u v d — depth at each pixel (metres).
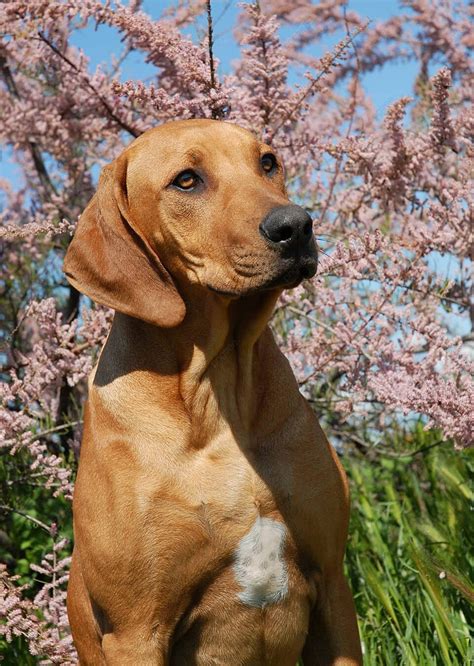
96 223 1.47
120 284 1.45
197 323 1.44
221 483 1.41
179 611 1.42
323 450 1.45
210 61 1.78
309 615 1.46
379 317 1.82
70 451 1.96
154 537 1.39
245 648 1.44
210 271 1.41
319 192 2.15
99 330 1.82
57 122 2.08
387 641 1.71
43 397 1.96
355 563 1.93
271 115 1.88
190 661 1.45
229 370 1.44
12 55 2.13
